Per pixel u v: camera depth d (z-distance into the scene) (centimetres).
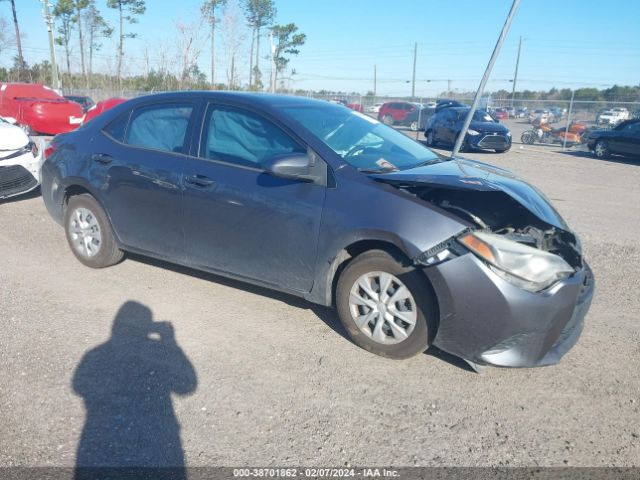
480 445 284
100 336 385
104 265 509
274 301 452
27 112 1608
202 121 432
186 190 425
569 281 323
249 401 314
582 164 1587
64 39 4425
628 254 626
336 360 362
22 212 729
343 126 428
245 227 400
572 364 369
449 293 325
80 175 491
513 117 3145
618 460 276
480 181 362
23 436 279
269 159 363
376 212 346
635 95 3512
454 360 368
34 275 496
